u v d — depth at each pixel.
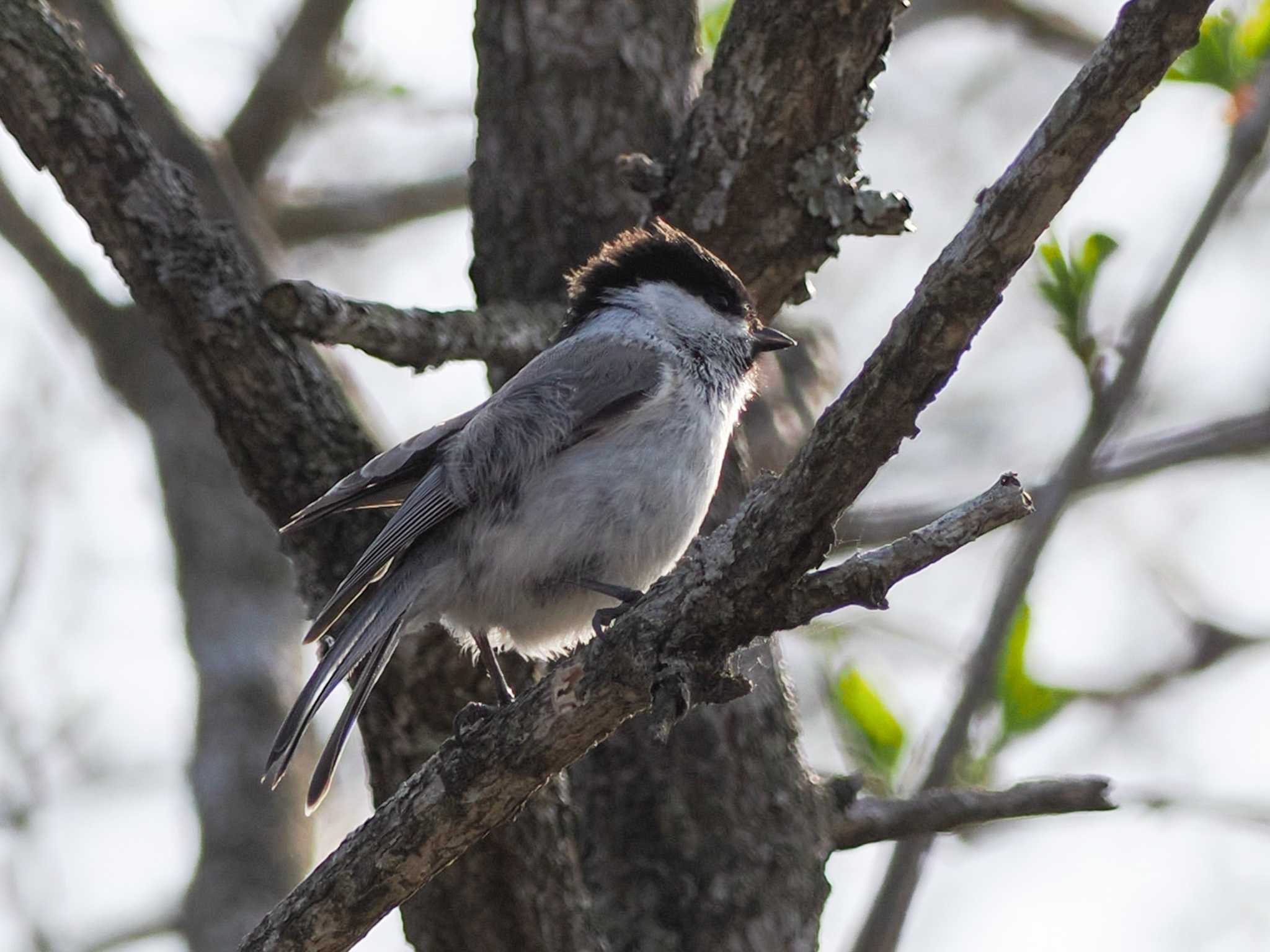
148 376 15.00
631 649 7.16
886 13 9.46
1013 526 12.64
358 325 8.55
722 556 7.04
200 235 8.91
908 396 6.50
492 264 11.19
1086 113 5.95
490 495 9.09
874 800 9.70
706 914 9.48
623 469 9.16
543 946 8.66
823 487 6.72
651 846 9.65
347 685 12.49
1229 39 9.66
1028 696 9.85
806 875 9.62
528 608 9.20
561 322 10.07
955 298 6.30
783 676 10.18
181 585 13.91
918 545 6.78
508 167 11.19
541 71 11.16
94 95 8.88
